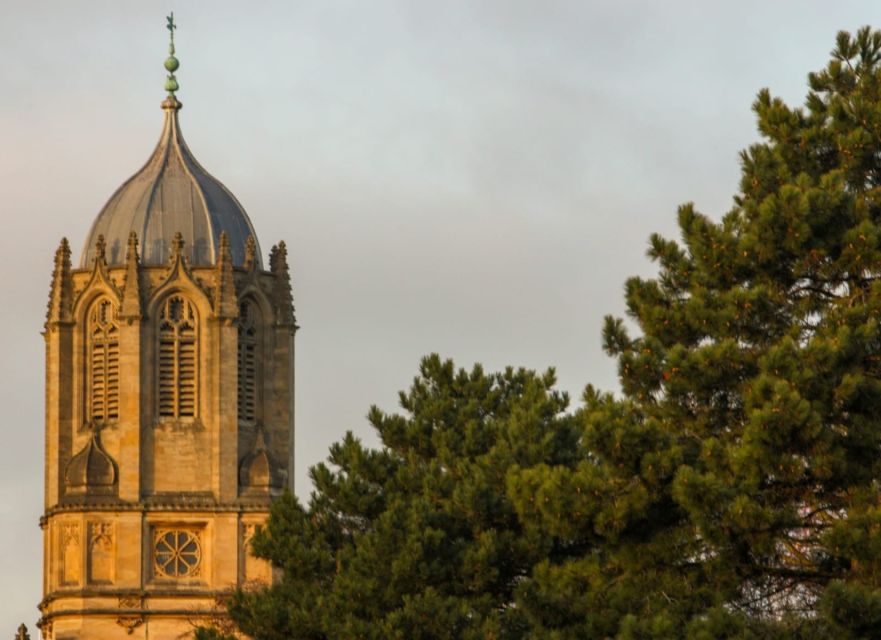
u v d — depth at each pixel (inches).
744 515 6250.0
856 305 6545.3
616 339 6860.2
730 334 6658.5
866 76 7042.3
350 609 7662.4
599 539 6599.4
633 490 6441.9
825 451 6299.2
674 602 6545.3
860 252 6584.6
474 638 7268.7
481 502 7598.4
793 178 6875.0
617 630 6574.8
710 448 6402.6
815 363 6368.1
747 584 6624.0
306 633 7726.4
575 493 6451.8
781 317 6697.8
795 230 6594.5
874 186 6924.2
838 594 6097.4
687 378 6540.4
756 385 6309.1
